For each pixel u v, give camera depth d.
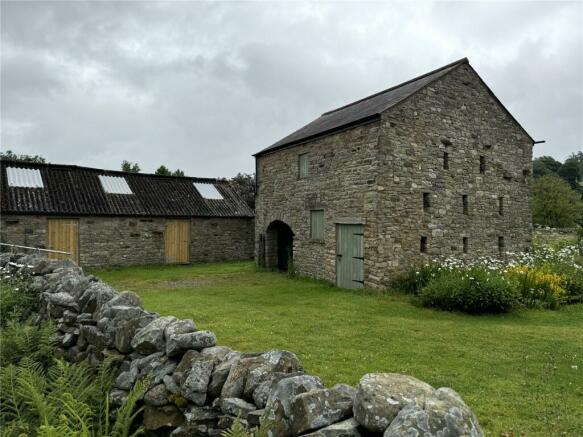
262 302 9.67
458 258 12.62
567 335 6.93
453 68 12.74
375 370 4.99
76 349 4.75
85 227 17.25
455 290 8.88
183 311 8.29
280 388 2.43
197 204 21.00
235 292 11.24
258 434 2.24
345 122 12.12
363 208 11.52
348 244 12.18
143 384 3.16
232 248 21.39
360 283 11.62
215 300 9.78
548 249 14.10
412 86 13.33
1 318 5.96
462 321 8.02
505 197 14.13
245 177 32.50
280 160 15.82
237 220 21.59
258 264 17.56
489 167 13.72
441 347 6.09
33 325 5.85
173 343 3.29
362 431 2.04
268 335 6.48
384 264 10.96
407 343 6.26
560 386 4.65
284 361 2.83
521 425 3.71
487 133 13.71
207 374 2.95
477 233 13.21
